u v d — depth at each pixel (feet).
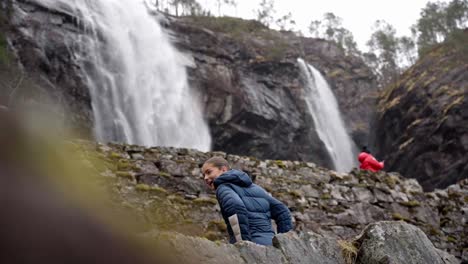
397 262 13.82
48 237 2.46
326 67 145.79
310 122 123.95
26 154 2.43
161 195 27.76
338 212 33.14
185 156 32.14
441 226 36.29
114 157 29.48
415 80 115.24
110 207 2.99
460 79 105.81
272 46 130.93
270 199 15.08
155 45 107.55
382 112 121.80
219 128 109.40
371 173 37.47
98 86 92.58
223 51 118.11
